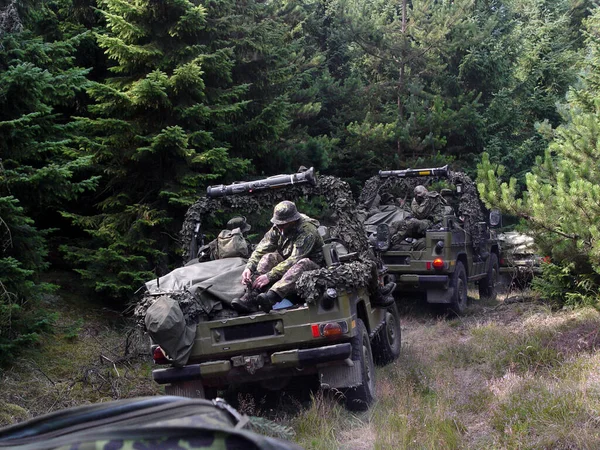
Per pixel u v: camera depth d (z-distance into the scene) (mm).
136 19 9344
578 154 8766
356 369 5324
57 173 6801
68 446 1650
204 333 5238
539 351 6520
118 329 8242
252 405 5547
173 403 1895
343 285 5156
